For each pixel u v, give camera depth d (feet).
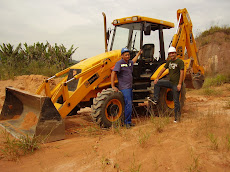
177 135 12.73
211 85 38.40
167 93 19.71
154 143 11.79
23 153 11.46
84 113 22.77
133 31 19.99
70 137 14.34
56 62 43.80
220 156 9.88
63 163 10.44
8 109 17.01
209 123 13.94
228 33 57.52
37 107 14.56
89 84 16.81
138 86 19.63
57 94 15.01
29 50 43.98
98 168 9.79
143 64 20.47
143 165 9.70
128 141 12.51
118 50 19.56
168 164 9.64
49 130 13.21
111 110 16.06
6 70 35.78
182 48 22.75
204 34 60.13
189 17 23.81
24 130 14.42
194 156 10.03
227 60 50.29
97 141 13.15
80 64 18.17
